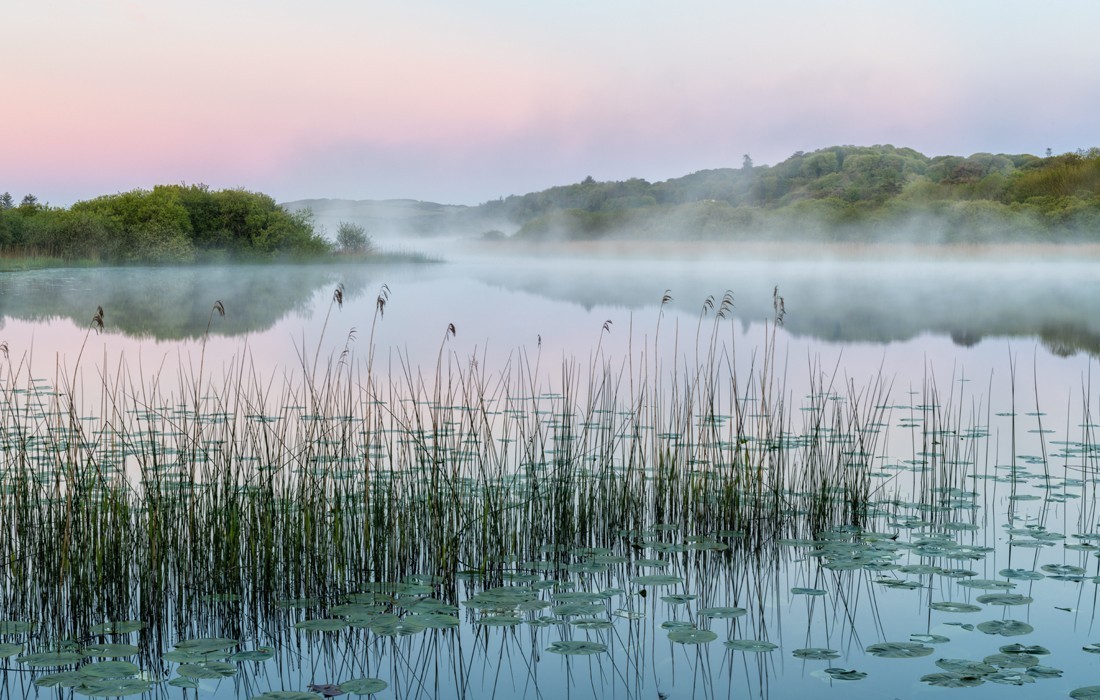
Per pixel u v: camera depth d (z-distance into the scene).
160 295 27.53
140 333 17.75
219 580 5.17
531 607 4.83
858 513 6.61
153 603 4.81
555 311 23.38
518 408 9.94
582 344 16.20
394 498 6.10
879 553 5.73
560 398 10.62
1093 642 4.30
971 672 3.95
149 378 12.28
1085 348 16.19
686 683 3.97
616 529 6.41
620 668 4.15
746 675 4.02
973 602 4.86
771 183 122.06
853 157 116.81
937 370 13.51
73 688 3.82
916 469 7.83
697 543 6.03
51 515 5.29
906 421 9.78
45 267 41.81
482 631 4.63
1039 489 7.21
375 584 5.27
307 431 6.68
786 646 4.36
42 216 46.31
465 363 13.66
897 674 4.01
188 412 9.62
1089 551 5.70
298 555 5.16
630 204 134.62
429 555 5.77
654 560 5.67
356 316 21.59
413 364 13.54
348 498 5.96
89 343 16.14
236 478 5.69
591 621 4.69
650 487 7.10
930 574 5.35
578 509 6.47
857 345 16.50
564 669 4.16
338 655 4.35
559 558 5.77
